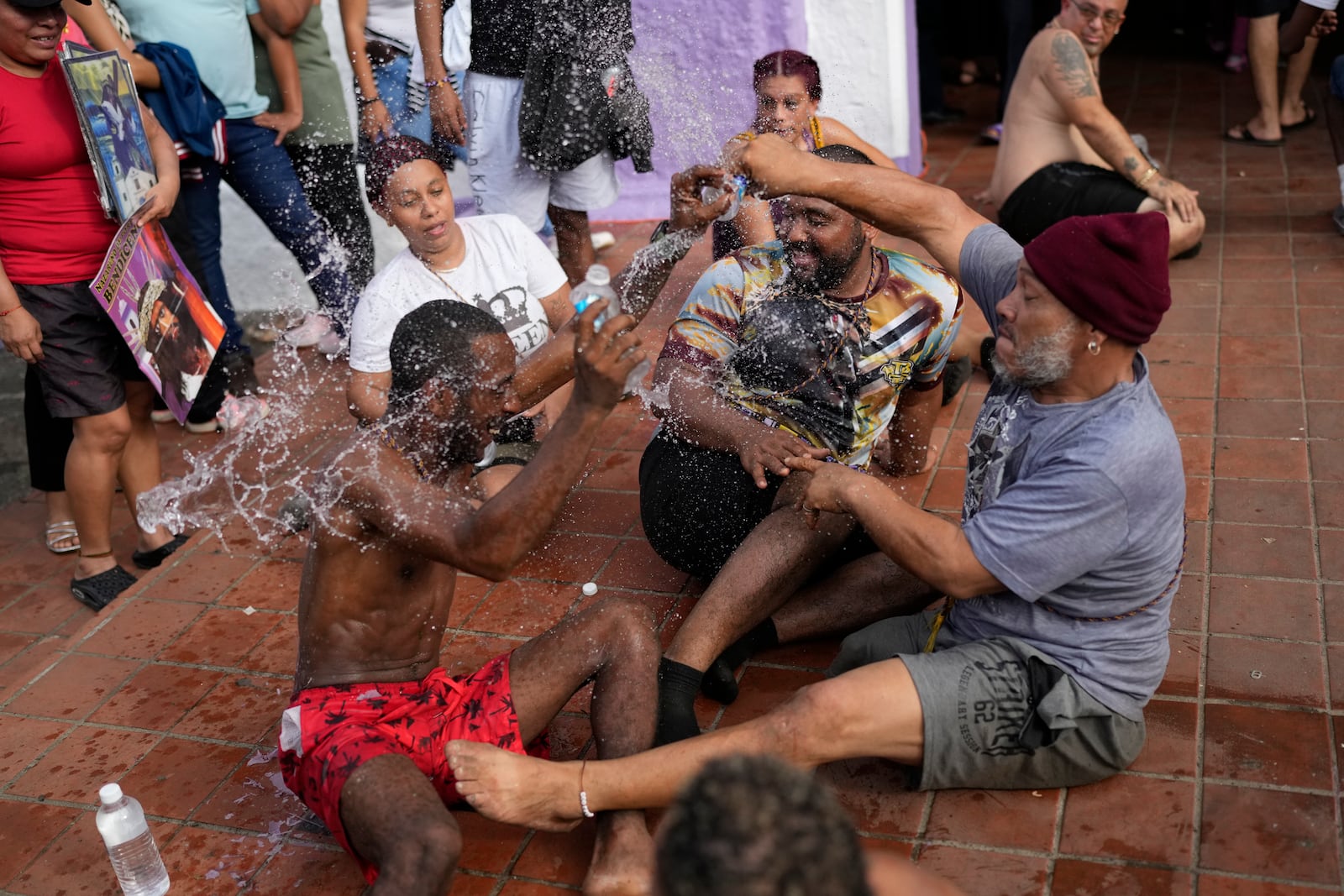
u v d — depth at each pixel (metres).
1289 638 2.87
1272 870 2.26
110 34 4.37
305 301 5.97
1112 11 4.93
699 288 3.10
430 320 2.22
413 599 2.40
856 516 2.47
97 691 3.18
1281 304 4.64
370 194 3.57
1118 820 2.41
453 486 2.37
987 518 2.36
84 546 4.06
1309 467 3.55
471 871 2.47
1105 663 2.40
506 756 2.28
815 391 3.03
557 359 2.60
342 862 2.54
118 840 2.44
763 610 2.76
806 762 2.32
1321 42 7.66
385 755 2.22
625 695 2.46
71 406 3.80
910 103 5.98
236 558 3.78
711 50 5.71
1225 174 6.10
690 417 3.01
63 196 3.62
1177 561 2.38
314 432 4.71
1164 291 2.20
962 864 2.35
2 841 2.68
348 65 5.55
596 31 4.40
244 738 2.95
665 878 1.10
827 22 5.77
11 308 3.60
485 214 4.70
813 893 1.06
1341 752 2.52
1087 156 5.30
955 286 3.03
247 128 4.94
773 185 2.62
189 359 4.12
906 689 2.34
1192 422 3.87
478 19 4.36
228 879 2.51
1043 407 2.36
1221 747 2.57
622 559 3.51
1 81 3.48
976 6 7.95
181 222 4.79
